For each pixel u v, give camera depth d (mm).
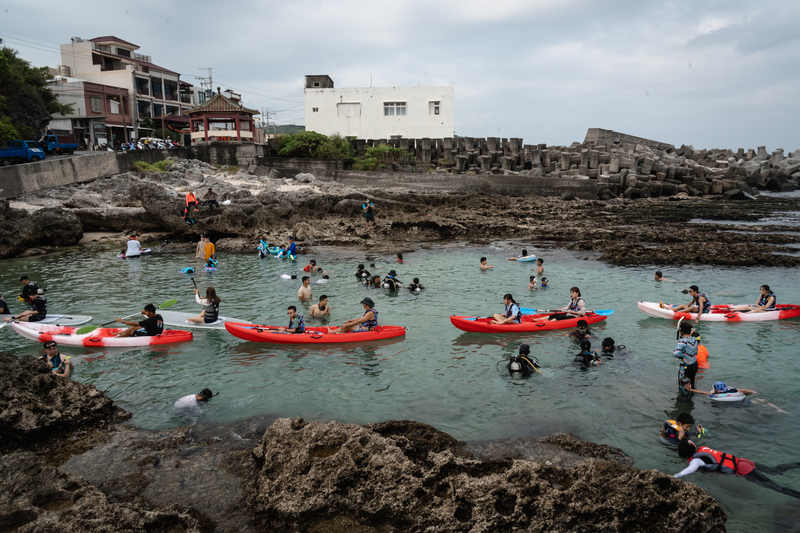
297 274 18594
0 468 5715
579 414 7883
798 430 7406
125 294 15625
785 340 11258
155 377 9469
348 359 10391
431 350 10891
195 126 47562
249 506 5504
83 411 7461
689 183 47531
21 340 11391
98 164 31938
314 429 5895
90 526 4648
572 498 4973
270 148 44781
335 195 32156
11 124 32375
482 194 38406
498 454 6551
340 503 5145
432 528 4816
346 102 53062
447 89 52500
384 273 18469
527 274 18188
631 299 14812
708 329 12031
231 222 26156
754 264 19250
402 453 5559
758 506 5645
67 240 24375
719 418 7758
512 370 9531
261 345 11219
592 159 47000
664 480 5211
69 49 54125
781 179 55062
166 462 6477
